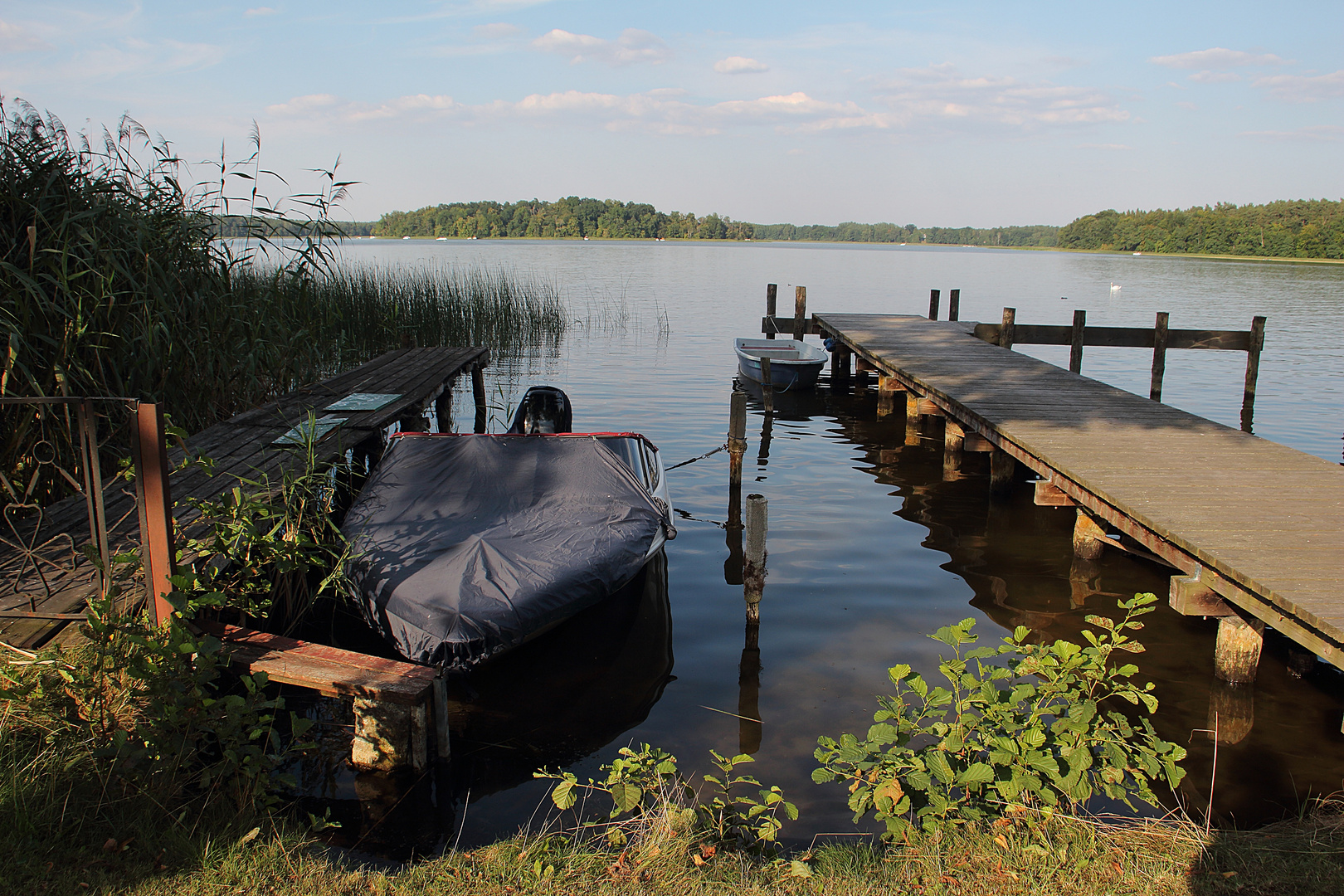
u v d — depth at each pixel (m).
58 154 6.69
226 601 4.09
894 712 3.84
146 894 2.95
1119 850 3.34
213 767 3.64
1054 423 8.89
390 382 10.28
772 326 19.59
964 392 10.51
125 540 5.06
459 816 3.96
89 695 3.63
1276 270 65.06
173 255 7.59
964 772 3.51
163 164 7.77
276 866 3.20
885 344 14.77
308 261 8.98
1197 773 4.46
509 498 6.30
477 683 5.38
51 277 6.05
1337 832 3.51
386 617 4.98
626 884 3.18
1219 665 5.46
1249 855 3.31
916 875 3.22
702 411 14.03
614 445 7.14
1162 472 7.13
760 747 4.64
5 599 4.35
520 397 14.95
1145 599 4.02
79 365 5.91
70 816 3.23
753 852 3.52
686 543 8.07
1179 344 14.29
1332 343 22.34
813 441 12.38
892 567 7.47
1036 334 14.92
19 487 5.69
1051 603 6.71
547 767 4.43
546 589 5.24
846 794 4.21
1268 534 5.63
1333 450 11.79
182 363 7.42
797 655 5.79
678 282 43.50
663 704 5.14
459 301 19.84
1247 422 13.54
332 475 5.98
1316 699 5.30
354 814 3.95
